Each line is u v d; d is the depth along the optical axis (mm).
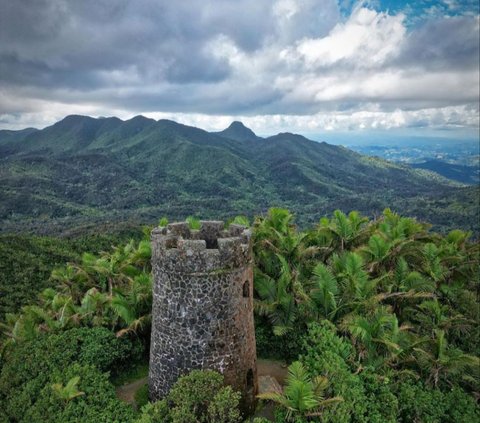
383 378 19016
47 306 30031
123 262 30234
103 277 30297
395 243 28047
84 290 31641
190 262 14805
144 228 33312
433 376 20891
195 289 14945
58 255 63906
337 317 22938
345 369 18344
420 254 29219
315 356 19219
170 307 15438
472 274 29922
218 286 15062
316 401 15164
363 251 27953
